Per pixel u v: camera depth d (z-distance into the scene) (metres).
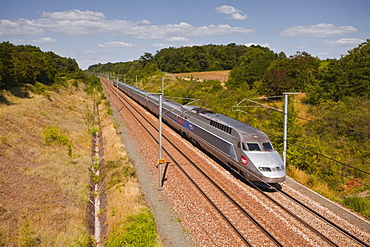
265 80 43.88
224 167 22.20
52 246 11.55
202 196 16.91
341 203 16.59
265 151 18.55
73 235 12.56
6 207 13.27
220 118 23.58
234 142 19.72
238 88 49.22
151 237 12.42
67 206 15.21
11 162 18.52
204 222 14.02
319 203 16.27
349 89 34.41
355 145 25.27
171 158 23.86
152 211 15.23
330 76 36.72
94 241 12.98
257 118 35.22
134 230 12.72
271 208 15.53
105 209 15.90
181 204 15.98
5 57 41.91
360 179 20.94
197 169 21.36
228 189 17.91
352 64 35.34
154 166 22.12
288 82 42.94
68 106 47.03
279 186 18.58
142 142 28.72
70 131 32.31
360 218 14.48
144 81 99.50
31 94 44.50
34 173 18.09
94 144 30.39
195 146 27.80
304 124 31.16
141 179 19.62
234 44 165.62
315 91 37.44
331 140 27.03
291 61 49.38
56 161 21.33
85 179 19.75
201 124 25.42
